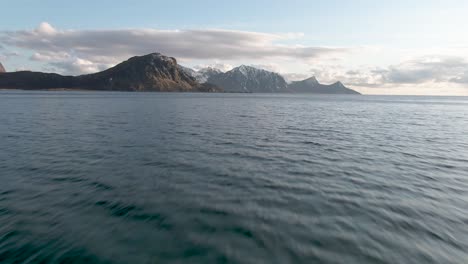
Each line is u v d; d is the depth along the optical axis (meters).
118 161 22.34
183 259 9.36
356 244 10.38
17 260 9.09
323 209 13.45
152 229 11.30
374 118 66.69
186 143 30.48
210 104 119.12
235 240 10.56
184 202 14.13
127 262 9.15
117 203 13.86
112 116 60.41
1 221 11.70
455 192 15.99
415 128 47.25
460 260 9.52
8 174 18.34
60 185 16.38
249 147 28.83
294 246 10.20
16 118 53.06
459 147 30.09
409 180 18.17
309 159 23.84
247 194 15.37
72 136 33.72
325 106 121.50
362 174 19.45
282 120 57.59
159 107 93.00
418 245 10.38
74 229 11.18
